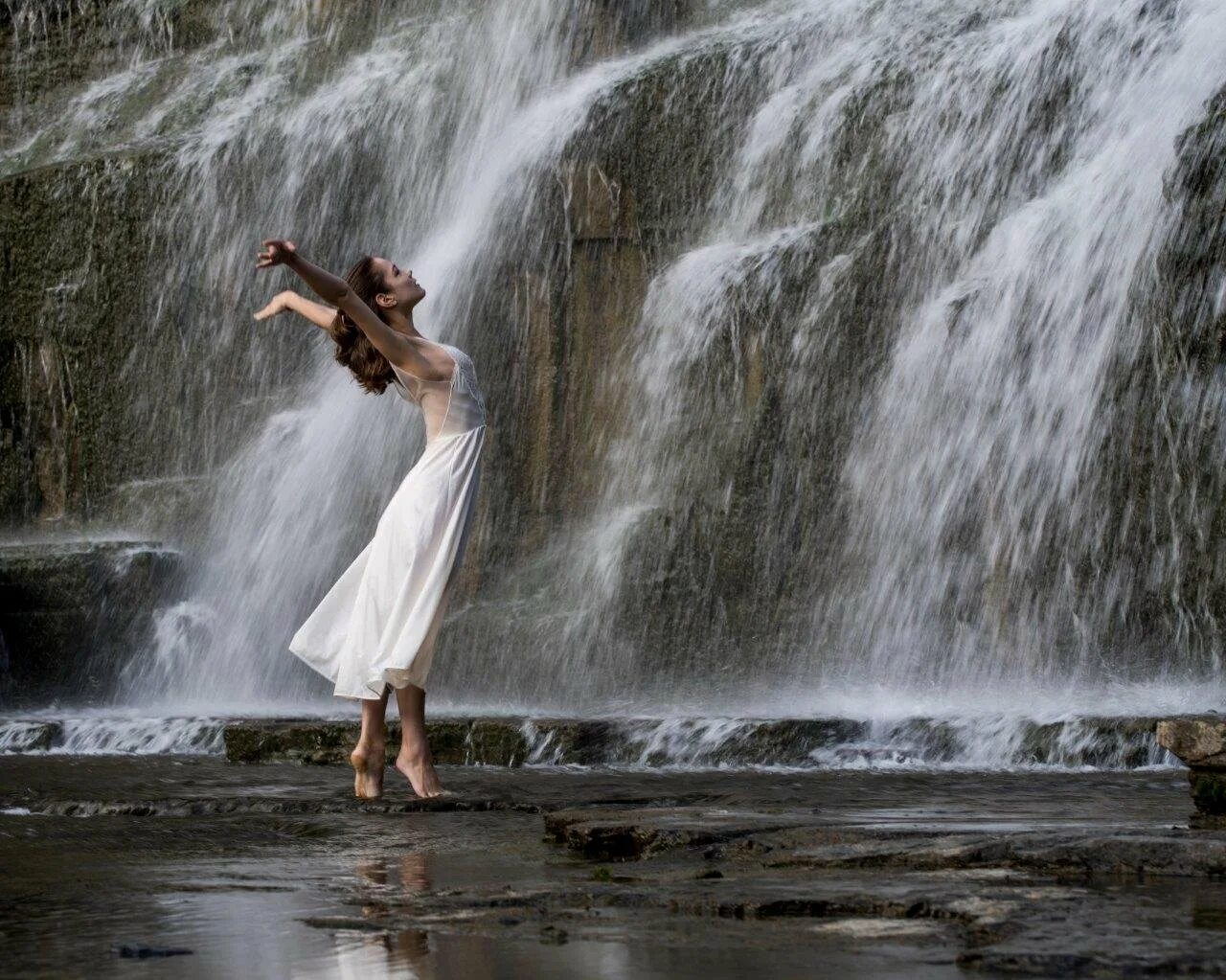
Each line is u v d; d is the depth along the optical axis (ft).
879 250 57.26
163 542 68.85
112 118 88.74
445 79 74.84
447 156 72.95
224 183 76.43
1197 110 48.47
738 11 73.41
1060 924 9.70
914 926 9.95
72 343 77.36
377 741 21.34
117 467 75.87
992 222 55.62
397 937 9.95
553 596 59.72
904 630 51.37
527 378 65.31
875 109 60.49
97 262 77.41
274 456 68.69
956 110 58.08
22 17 94.27
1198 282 46.01
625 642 56.13
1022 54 56.80
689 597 56.18
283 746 33.14
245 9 89.40
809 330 57.72
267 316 22.21
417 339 21.31
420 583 20.83
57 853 15.74
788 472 56.44
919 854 13.14
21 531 76.84
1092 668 46.55
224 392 74.59
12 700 60.08
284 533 66.74
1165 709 39.04
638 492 60.90
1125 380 47.42
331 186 74.74
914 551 51.96
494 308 66.23
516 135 69.00
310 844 16.24
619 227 65.57
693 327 60.64
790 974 8.43
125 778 26.68
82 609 61.67
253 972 8.79
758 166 63.52
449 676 58.03
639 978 8.36
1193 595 44.96
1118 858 12.64
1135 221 48.65
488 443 65.00
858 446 55.06
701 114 65.31
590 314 65.21
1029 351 50.65
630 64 69.62
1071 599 47.42
